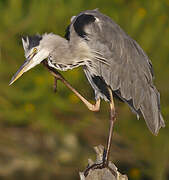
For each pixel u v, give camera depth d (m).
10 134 14.10
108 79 8.09
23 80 13.50
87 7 13.58
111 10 13.72
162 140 13.38
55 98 13.38
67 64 8.03
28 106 13.45
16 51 13.48
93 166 7.69
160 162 13.38
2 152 13.98
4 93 13.48
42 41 7.91
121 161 13.64
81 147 13.95
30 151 14.03
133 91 8.23
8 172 13.78
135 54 8.25
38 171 13.91
